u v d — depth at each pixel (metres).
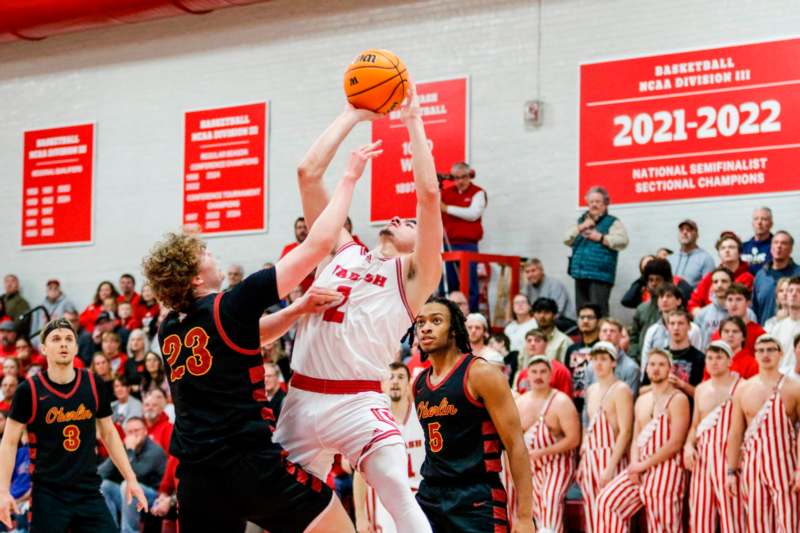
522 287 13.68
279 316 4.95
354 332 5.05
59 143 17.86
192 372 4.73
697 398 9.23
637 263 13.27
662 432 9.27
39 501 7.55
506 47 14.53
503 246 14.26
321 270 5.68
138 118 17.27
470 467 6.00
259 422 4.72
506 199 14.30
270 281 4.69
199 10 16.06
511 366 11.05
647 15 13.59
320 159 5.20
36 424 7.57
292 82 16.11
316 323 5.11
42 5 16.41
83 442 7.72
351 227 14.75
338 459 10.67
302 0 16.11
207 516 4.74
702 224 12.98
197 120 16.73
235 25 16.59
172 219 16.81
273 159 16.14
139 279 17.02
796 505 8.71
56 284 17.22
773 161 12.63
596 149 13.75
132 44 17.42
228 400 4.69
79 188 17.62
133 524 11.15
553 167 14.04
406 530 4.93
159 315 14.64
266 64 16.31
